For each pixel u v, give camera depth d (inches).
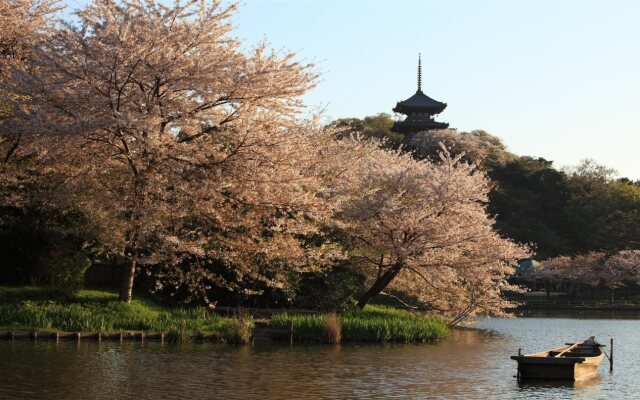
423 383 727.1
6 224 1072.8
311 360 853.2
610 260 3376.0
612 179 4473.4
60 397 589.3
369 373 773.9
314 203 1006.4
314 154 1093.8
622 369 928.3
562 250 3892.7
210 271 1213.1
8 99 904.3
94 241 1031.0
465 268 1280.8
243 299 1248.2
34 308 959.0
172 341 960.9
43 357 774.5
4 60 1024.9
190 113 970.1
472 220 1304.1
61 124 874.1
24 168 1008.9
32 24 1074.1
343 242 1316.4
